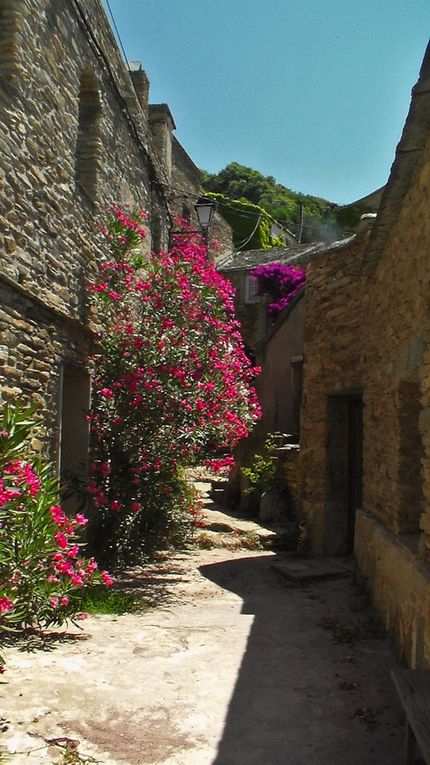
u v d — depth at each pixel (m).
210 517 10.09
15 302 5.43
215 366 7.46
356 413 7.86
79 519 4.49
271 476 10.18
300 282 18.94
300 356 10.75
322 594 6.36
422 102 3.89
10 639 4.48
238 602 6.03
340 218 23.45
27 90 5.59
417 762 2.97
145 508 7.79
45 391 6.15
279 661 4.39
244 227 27.16
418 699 2.79
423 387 4.05
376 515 5.93
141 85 12.25
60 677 3.83
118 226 7.78
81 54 7.05
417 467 5.03
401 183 4.70
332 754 3.14
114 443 7.38
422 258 4.29
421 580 3.93
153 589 6.43
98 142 7.73
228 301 7.89
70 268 6.79
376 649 4.71
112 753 3.01
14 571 4.04
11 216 5.27
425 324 4.10
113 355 7.36
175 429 7.41
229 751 3.11
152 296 7.49
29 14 5.62
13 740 3.04
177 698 3.68
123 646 4.50
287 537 8.71
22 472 3.95
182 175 19.47
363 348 6.65
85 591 5.67
